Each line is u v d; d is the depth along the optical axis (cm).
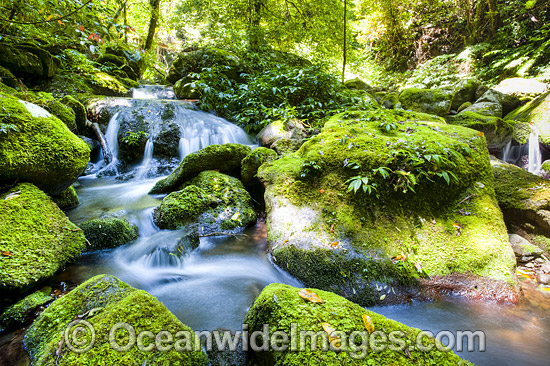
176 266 269
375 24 1434
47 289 209
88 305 162
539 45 968
